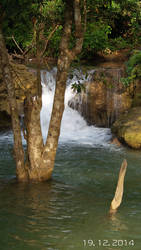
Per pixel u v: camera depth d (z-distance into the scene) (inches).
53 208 243.4
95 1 303.4
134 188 294.2
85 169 350.9
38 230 208.2
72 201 258.8
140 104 542.0
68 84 600.7
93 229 211.8
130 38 630.5
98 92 557.9
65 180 310.0
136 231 211.0
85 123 563.5
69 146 459.2
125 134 455.5
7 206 244.4
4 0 267.6
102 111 556.1
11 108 281.3
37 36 295.4
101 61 678.5
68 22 271.3
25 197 262.7
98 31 366.3
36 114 285.3
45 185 291.3
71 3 269.9
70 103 581.3
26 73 514.6
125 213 238.5
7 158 383.2
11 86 277.1
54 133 287.9
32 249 185.6
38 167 295.9
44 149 293.7
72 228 212.5
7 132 525.7
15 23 301.6
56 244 191.2
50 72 614.2
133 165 370.9
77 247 189.0
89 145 469.7
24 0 272.8
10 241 193.6
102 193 280.2
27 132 292.0
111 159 395.5
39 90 283.4
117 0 325.7
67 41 270.8
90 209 244.2
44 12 305.6
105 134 520.1
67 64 271.9
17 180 299.1
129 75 572.4
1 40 269.9
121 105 550.3
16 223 217.3
